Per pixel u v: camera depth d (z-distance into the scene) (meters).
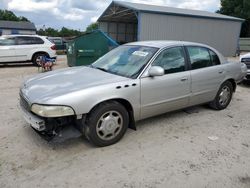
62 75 4.12
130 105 3.86
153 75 3.94
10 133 4.11
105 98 3.52
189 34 19.00
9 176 2.97
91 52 11.03
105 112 3.58
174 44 4.54
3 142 3.79
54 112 3.18
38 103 3.24
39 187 2.79
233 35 21.48
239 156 3.54
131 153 3.55
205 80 4.90
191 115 5.17
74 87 3.50
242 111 5.57
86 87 3.47
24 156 3.42
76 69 4.52
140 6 18.89
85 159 3.37
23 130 4.23
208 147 3.79
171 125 4.61
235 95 7.14
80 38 10.76
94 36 10.93
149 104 4.07
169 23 17.84
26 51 12.50
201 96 4.94
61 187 2.80
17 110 5.28
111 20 25.28
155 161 3.35
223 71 5.27
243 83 8.81
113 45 11.23
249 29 44.81
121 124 3.80
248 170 3.19
